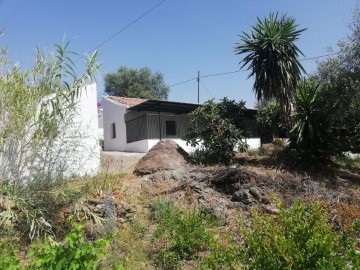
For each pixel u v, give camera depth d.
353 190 9.52
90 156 8.00
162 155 10.23
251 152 13.60
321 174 11.18
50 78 6.84
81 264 3.13
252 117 19.66
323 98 11.88
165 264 5.44
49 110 6.98
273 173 9.66
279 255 3.24
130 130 19.73
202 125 11.34
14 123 6.46
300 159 12.11
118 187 8.30
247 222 6.88
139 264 5.45
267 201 7.79
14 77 6.72
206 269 4.50
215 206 7.57
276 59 12.92
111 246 5.93
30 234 5.92
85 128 9.29
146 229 6.59
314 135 11.93
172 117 20.11
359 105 11.38
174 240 5.58
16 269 3.25
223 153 11.05
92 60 7.08
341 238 3.58
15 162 6.55
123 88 32.09
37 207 6.35
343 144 12.15
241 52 13.42
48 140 6.69
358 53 11.41
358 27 11.59
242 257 3.83
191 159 10.73
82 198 6.77
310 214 3.54
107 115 21.77
